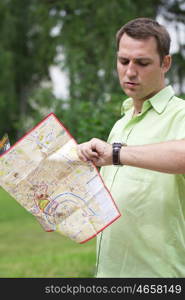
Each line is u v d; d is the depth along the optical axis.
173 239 1.87
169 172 1.67
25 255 6.23
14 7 19.73
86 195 1.82
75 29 11.92
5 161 1.84
